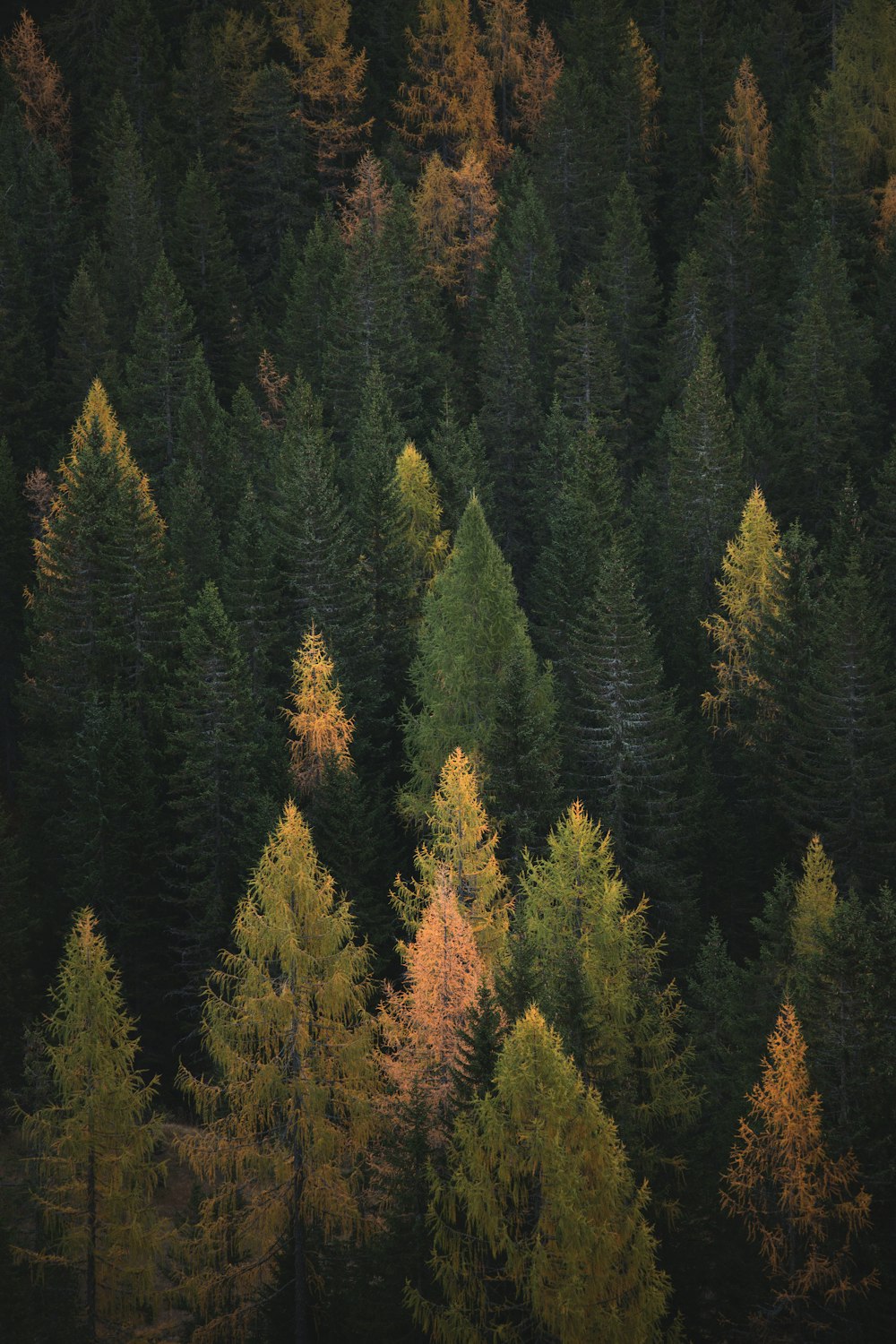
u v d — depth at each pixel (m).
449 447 100.69
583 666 66.25
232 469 98.12
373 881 64.06
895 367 123.69
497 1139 35.06
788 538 77.44
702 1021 52.31
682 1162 41.69
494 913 50.84
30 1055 48.47
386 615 77.44
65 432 121.12
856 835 67.12
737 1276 37.44
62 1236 41.84
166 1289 45.25
